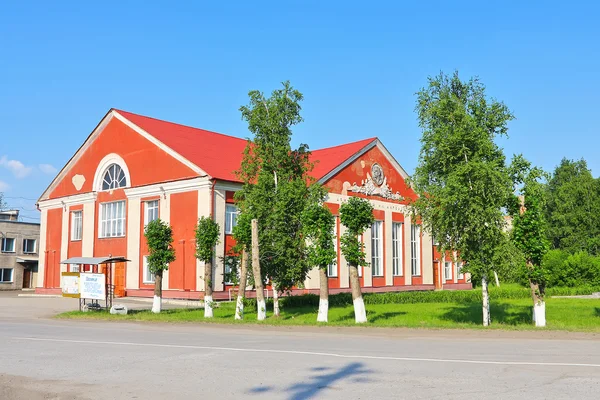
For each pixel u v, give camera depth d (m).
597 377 9.23
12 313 27.75
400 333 17.23
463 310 29.66
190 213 33.06
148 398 8.49
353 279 22.25
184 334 17.62
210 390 8.85
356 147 41.72
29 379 10.06
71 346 14.38
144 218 36.00
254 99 25.77
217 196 32.66
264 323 21.52
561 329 17.86
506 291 41.81
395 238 44.53
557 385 8.64
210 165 33.72
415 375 9.61
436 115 22.67
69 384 9.58
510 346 13.40
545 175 21.28
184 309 29.20
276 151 25.28
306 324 20.86
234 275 26.27
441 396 8.08
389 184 44.19
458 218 21.75
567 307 31.48
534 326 19.66
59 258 42.06
